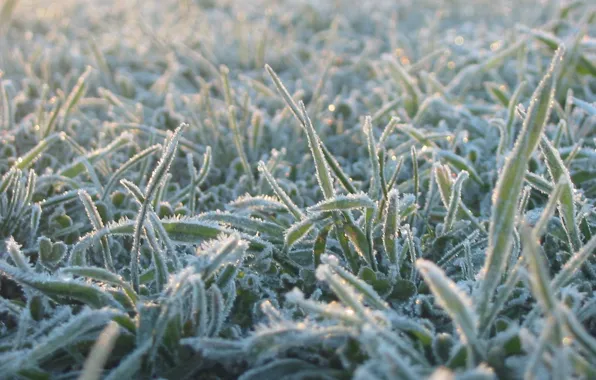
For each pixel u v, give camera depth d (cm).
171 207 41
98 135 53
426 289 34
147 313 31
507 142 46
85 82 52
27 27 90
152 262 36
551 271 36
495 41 74
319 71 69
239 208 40
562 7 71
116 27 92
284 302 34
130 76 70
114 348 31
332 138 54
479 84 65
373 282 34
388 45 83
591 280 35
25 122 51
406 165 48
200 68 74
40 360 31
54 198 40
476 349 28
